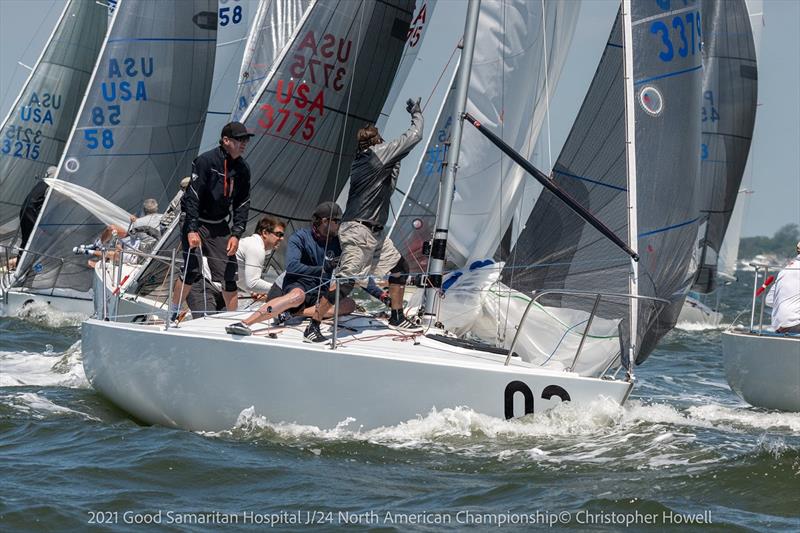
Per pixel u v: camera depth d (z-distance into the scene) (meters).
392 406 31.00
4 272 70.94
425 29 49.53
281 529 23.45
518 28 44.72
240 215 35.94
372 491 26.44
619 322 35.47
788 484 27.34
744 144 89.62
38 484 26.02
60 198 69.38
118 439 30.44
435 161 46.72
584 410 31.86
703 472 28.16
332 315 35.22
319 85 46.78
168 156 71.44
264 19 68.00
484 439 30.94
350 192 34.88
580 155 37.25
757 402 44.53
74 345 46.03
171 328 33.25
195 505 25.09
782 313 45.78
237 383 31.52
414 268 46.53
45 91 89.81
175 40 70.94
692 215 36.78
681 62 36.88
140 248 53.38
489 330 37.97
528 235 37.66
